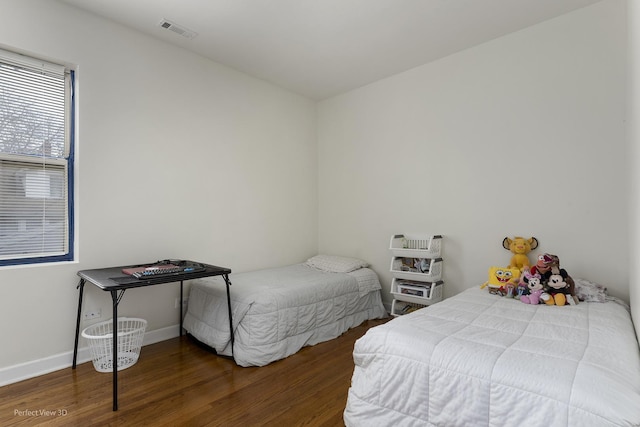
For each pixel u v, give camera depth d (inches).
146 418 66.4
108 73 97.9
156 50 108.6
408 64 128.8
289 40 110.6
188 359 94.6
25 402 71.8
